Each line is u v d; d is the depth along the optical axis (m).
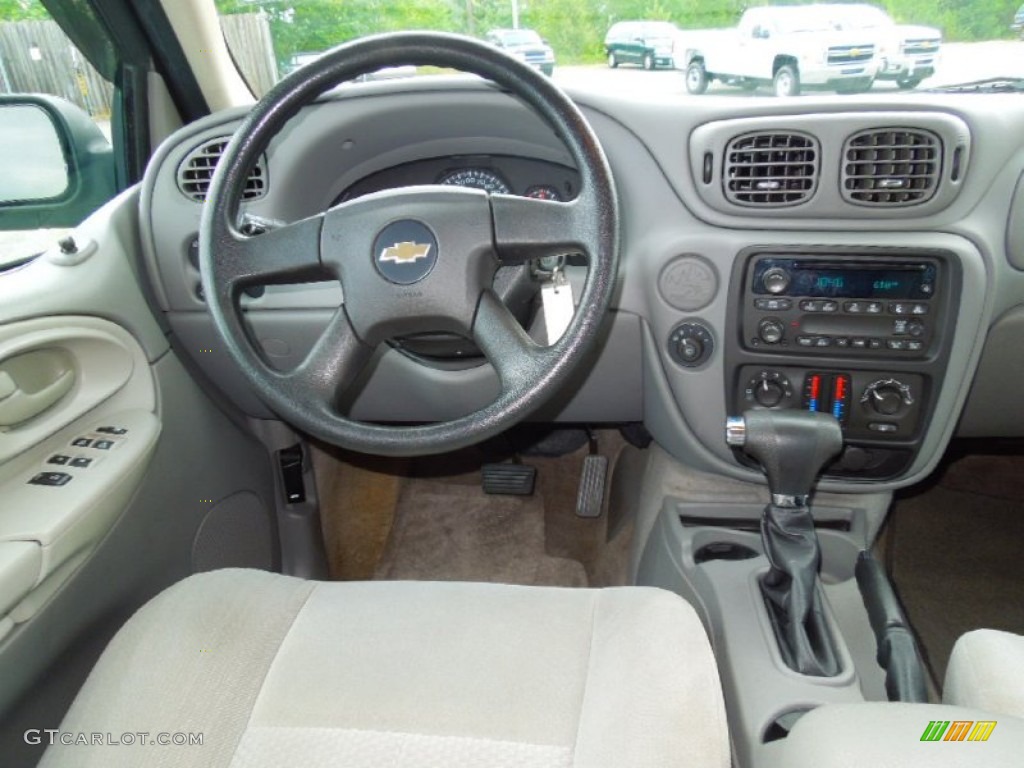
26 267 1.09
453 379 1.30
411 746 0.71
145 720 0.73
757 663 0.98
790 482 1.04
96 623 1.02
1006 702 0.68
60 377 1.06
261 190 1.21
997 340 1.20
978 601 1.55
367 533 1.83
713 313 1.19
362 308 0.88
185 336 1.30
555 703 0.74
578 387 1.36
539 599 0.88
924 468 1.24
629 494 1.73
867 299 1.13
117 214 1.22
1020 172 1.06
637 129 1.13
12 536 0.88
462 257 0.86
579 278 1.20
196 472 1.30
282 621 0.85
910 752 0.57
